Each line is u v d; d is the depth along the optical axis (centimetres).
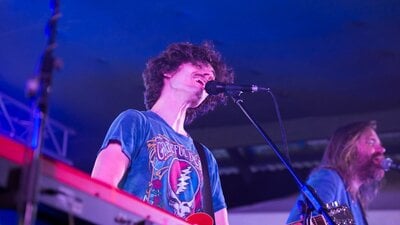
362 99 707
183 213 238
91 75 659
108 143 225
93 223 149
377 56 592
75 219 148
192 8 515
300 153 769
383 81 652
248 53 595
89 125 814
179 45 285
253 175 783
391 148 728
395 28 534
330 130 753
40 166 137
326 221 258
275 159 779
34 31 560
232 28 546
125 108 752
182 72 273
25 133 752
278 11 513
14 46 592
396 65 607
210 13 521
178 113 267
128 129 233
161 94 274
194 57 277
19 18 538
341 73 636
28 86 153
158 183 235
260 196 768
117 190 158
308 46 578
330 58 601
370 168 369
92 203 149
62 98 729
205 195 253
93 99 729
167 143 247
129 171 231
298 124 769
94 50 600
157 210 170
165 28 550
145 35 563
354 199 350
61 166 143
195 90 271
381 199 686
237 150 796
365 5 499
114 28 554
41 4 513
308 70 631
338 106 729
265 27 543
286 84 667
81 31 561
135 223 161
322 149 760
